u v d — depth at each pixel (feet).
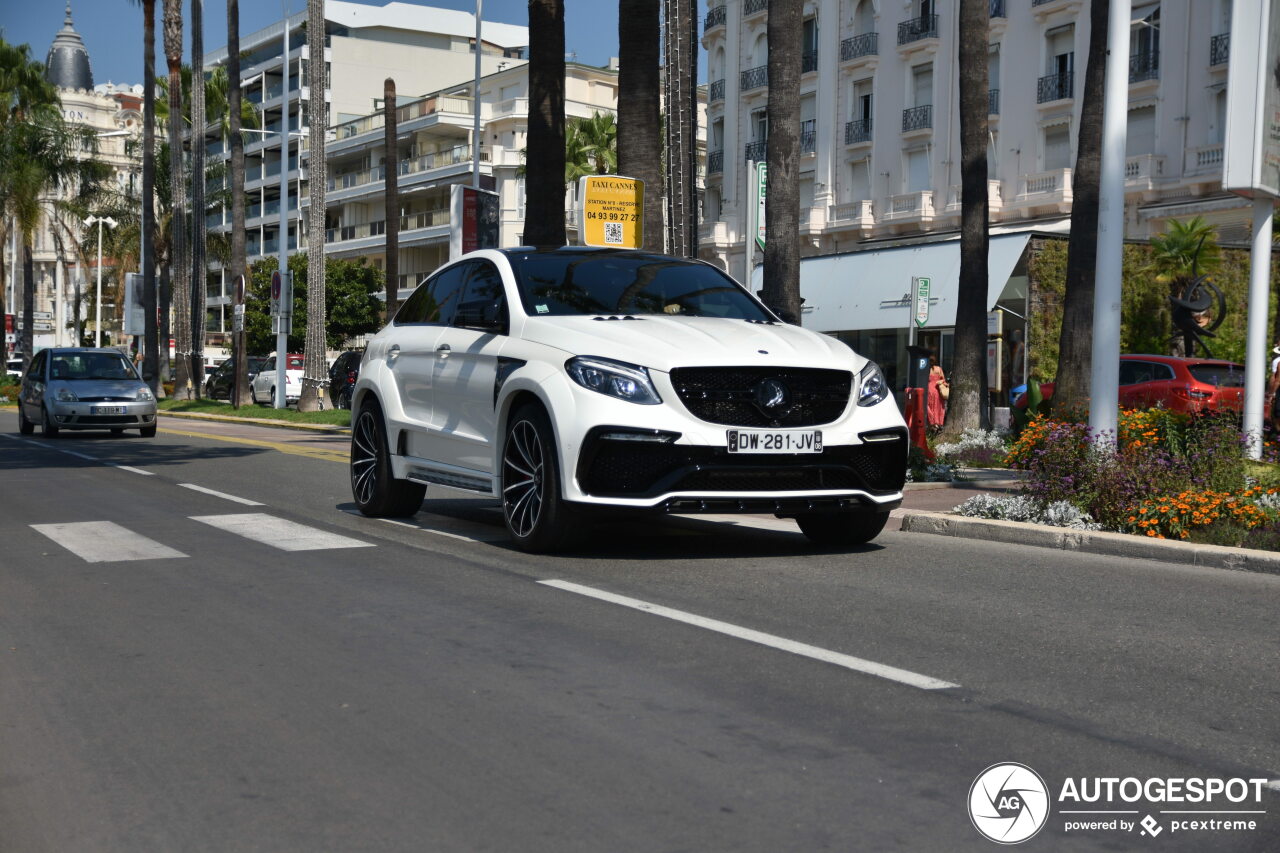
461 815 11.57
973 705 15.02
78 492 41.63
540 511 25.80
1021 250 91.66
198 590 22.90
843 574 24.36
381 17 294.25
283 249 141.28
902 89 140.87
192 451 63.36
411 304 33.71
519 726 14.24
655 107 59.77
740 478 24.53
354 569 24.85
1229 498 29.37
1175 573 25.41
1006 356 92.32
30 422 80.28
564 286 28.66
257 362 148.56
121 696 15.78
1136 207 118.93
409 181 229.86
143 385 78.69
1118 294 34.55
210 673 16.83
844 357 26.17
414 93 298.35
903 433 26.25
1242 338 96.84
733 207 160.66
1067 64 126.21
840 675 16.38
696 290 29.58
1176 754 13.29
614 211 56.29
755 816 11.46
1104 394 34.45
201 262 149.48
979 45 67.97
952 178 136.05
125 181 340.80
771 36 57.26
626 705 15.01
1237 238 112.06
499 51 309.63
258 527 31.68
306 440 76.48
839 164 148.56
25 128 178.09
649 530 31.14
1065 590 22.95
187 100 206.18
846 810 11.60
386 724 14.38
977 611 20.71
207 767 13.03
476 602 21.30
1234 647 18.33
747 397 24.71
